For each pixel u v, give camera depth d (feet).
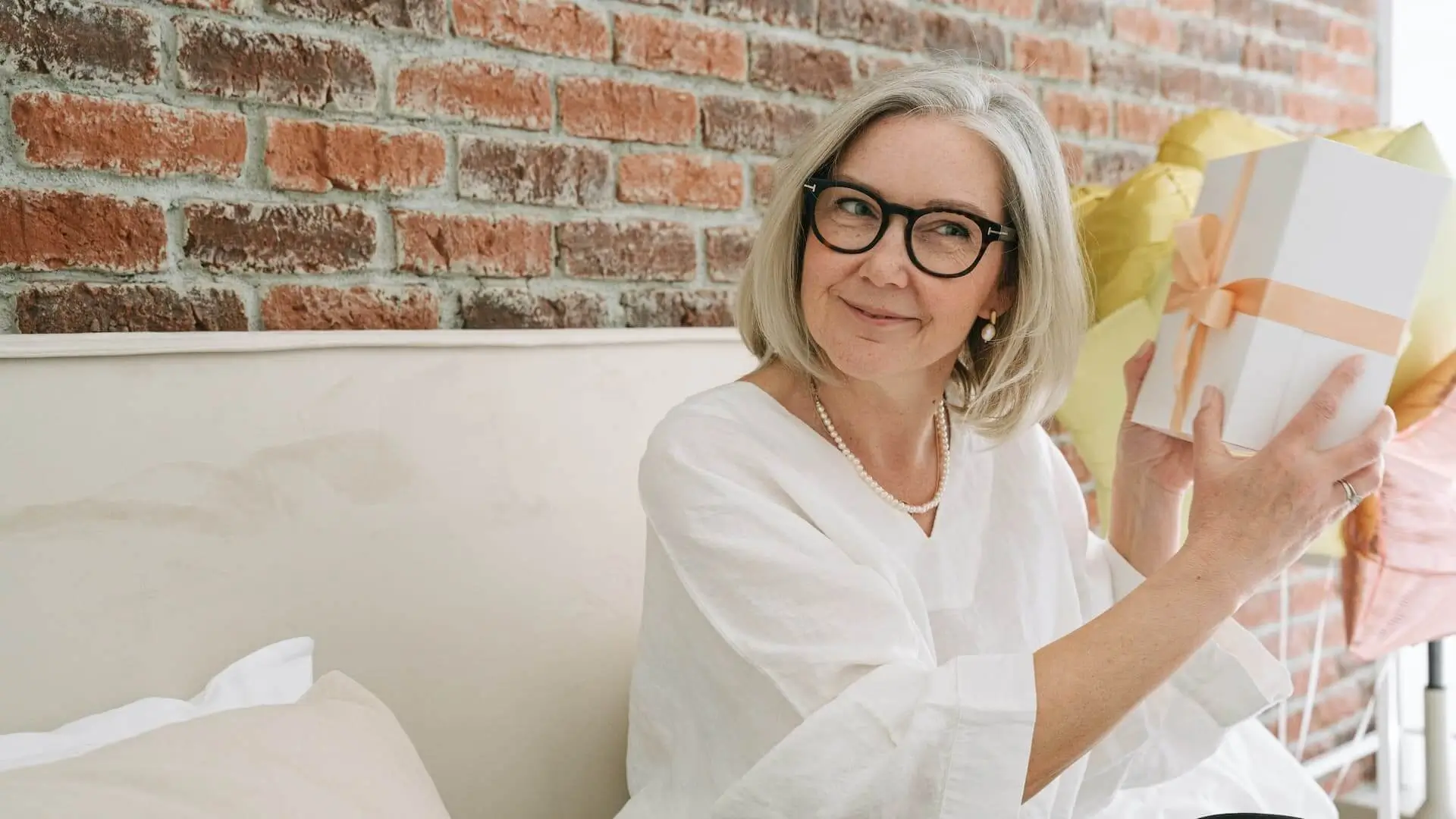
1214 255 3.60
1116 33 7.43
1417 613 5.31
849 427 3.80
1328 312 3.25
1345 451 3.15
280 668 3.54
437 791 3.55
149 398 3.47
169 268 4.03
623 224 5.23
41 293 3.77
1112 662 2.99
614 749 4.29
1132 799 4.57
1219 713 4.12
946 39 6.49
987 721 2.86
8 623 3.18
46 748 2.99
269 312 4.25
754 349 3.96
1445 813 6.36
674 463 3.41
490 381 4.21
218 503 3.56
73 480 3.31
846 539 3.44
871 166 3.40
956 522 3.95
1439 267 4.79
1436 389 4.82
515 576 4.14
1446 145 9.44
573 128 5.05
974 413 3.96
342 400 3.85
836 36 5.99
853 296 3.42
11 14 3.68
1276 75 8.48
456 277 4.73
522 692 4.11
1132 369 4.11
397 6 4.50
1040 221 3.56
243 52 4.14
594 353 4.54
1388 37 9.23
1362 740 8.16
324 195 4.38
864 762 2.88
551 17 4.95
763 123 5.71
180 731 2.79
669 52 5.34
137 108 3.92
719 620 3.22
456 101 4.68
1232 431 3.31
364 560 3.83
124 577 3.38
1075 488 4.44
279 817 2.61
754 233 5.72
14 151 3.71
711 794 3.46
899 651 3.08
